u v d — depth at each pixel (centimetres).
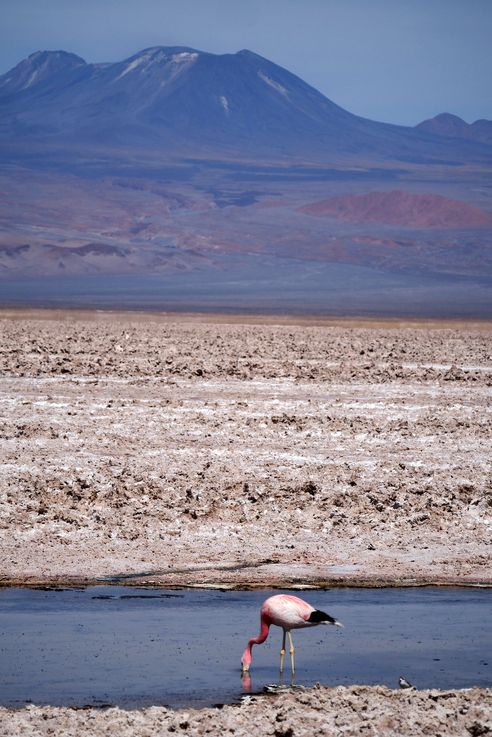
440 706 1717
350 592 2477
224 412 4844
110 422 4497
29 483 3322
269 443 4134
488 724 1625
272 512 3100
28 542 2784
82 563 2647
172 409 4891
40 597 2391
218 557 2719
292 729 1595
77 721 1644
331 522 3022
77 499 3169
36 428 4244
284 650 1945
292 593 2452
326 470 3641
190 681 1902
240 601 2391
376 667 1994
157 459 3772
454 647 2100
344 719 1659
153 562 2672
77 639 2111
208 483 3391
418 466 3756
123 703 1788
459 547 2864
